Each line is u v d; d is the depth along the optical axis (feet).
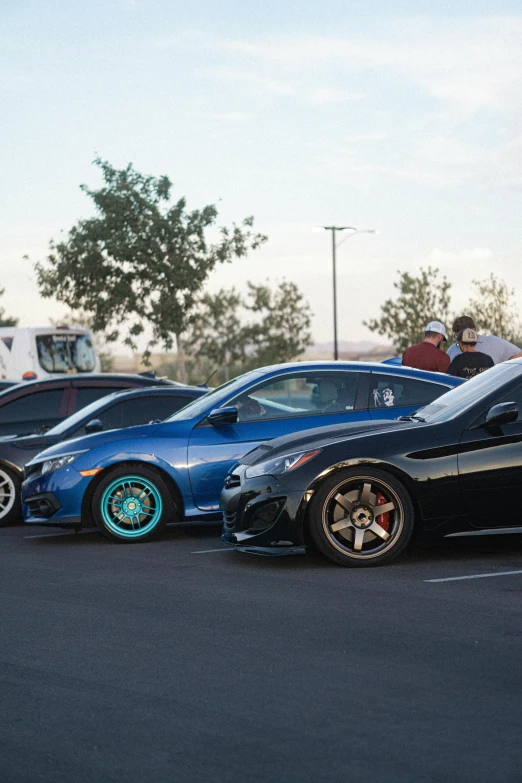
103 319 96.43
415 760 12.17
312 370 32.09
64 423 38.86
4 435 42.50
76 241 95.61
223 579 24.06
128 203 95.71
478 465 24.71
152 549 29.84
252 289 165.89
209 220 97.19
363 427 26.23
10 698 15.07
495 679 15.24
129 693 15.14
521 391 25.35
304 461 24.85
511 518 24.91
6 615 20.86
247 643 17.85
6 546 32.19
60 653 17.61
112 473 31.50
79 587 23.82
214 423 31.71
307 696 14.73
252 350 170.09
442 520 24.76
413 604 20.49
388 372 32.12
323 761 12.24
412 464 24.61
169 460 31.35
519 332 98.58
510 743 12.62
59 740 13.24
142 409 37.70
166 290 96.32
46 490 32.04
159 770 12.14
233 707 14.33
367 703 14.32
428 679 15.34
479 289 99.30
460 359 39.04
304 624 19.12
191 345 163.94
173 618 20.04
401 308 108.99
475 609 19.85
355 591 21.97
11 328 88.22
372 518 24.71
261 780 11.75
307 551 26.32
